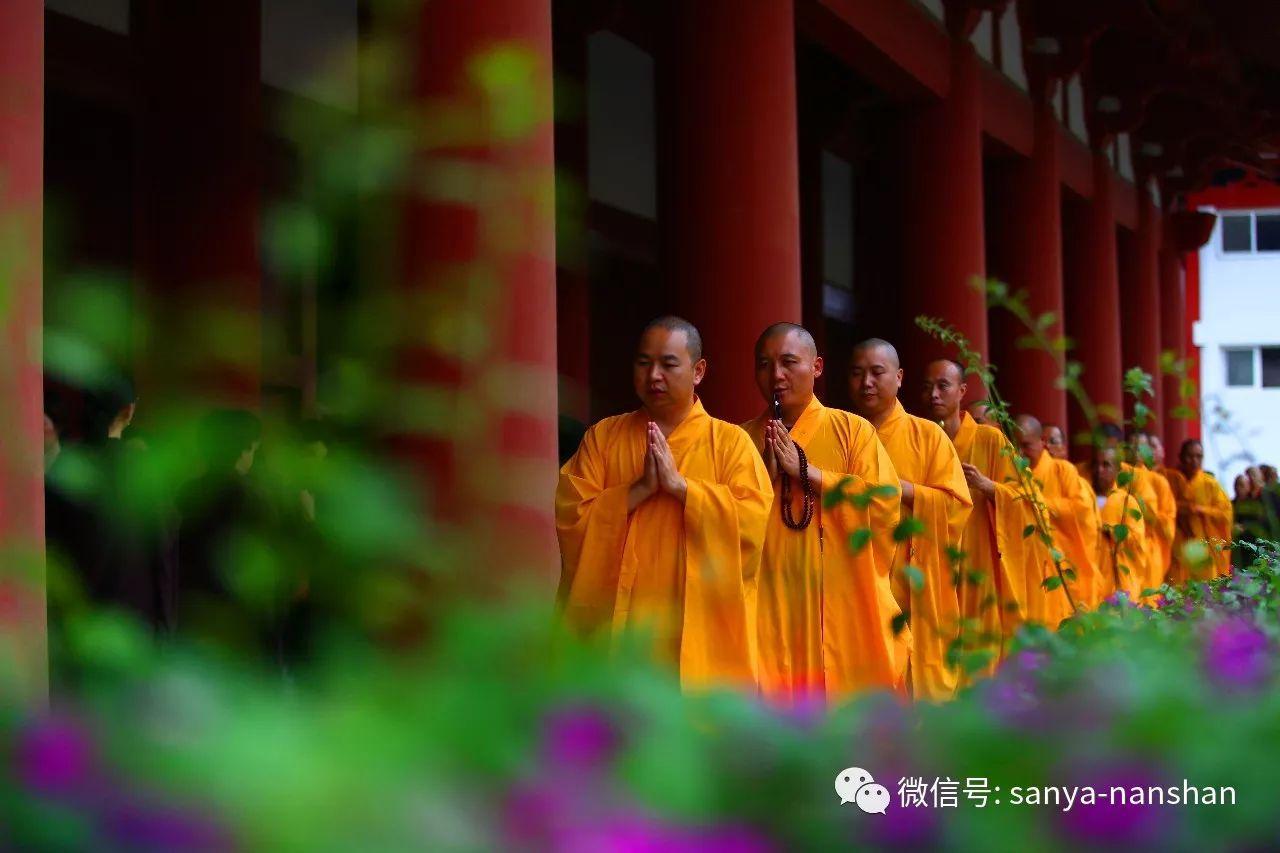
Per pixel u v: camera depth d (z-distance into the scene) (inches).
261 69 486.9
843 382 1029.2
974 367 266.2
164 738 44.4
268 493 58.1
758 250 471.5
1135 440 255.3
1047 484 469.1
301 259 57.2
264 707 45.6
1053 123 848.3
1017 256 839.1
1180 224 1299.2
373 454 59.3
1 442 63.6
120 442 208.7
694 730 50.8
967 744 60.5
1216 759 64.8
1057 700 75.2
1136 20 833.5
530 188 62.2
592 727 47.9
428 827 42.3
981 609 134.9
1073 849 59.8
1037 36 835.4
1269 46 962.1
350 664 49.7
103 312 54.6
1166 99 1139.9
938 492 342.3
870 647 298.4
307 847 41.7
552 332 267.4
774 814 52.2
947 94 692.7
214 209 454.3
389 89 60.9
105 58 456.8
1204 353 1651.1
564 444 575.8
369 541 54.7
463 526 60.2
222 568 57.6
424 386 61.3
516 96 59.7
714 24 476.1
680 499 254.5
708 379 473.1
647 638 54.4
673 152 485.4
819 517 296.5
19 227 57.8
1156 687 75.5
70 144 484.1
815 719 57.0
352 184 57.8
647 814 46.0
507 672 49.5
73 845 43.5
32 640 86.7
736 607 254.1
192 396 61.1
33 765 44.7
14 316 57.1
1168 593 212.7
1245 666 90.4
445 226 238.8
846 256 975.6
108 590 217.2
